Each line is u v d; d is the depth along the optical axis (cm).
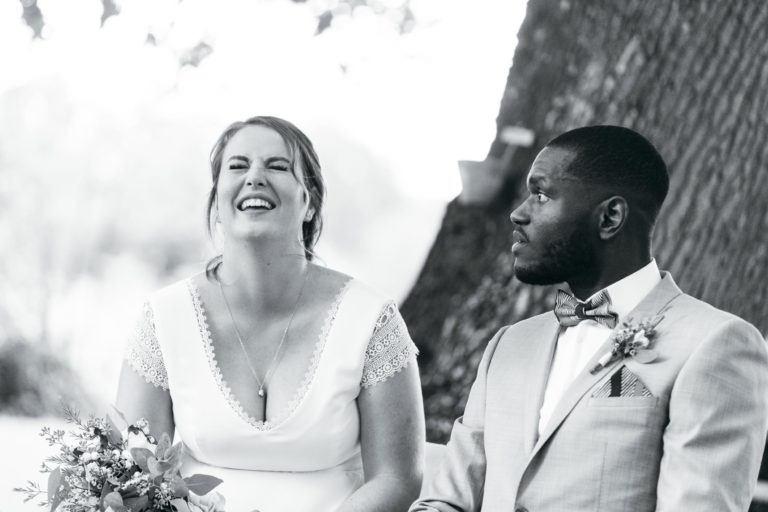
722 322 241
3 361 853
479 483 275
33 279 948
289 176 319
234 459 319
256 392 321
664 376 241
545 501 246
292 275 328
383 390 322
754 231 420
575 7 456
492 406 269
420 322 469
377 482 312
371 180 1075
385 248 1081
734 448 231
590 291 263
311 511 314
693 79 428
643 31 437
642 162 259
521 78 471
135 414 327
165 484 271
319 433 316
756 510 391
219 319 329
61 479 275
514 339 278
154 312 331
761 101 423
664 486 234
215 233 339
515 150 467
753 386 237
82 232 1007
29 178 1006
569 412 247
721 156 423
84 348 905
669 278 260
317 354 321
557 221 258
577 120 446
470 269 465
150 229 1034
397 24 847
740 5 426
